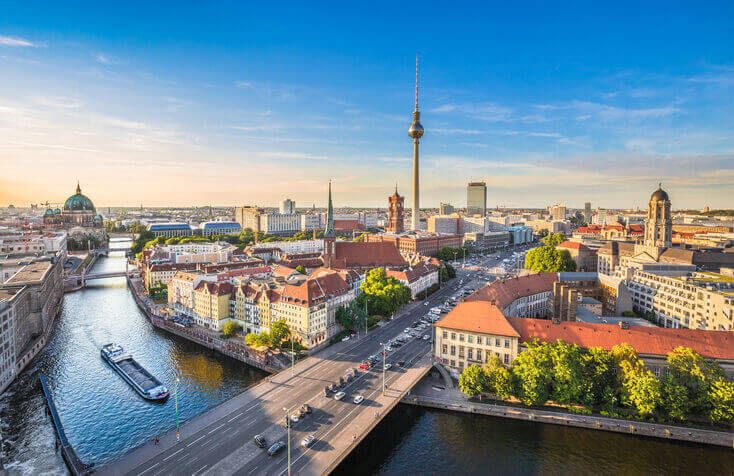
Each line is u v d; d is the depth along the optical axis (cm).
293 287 16825
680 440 10019
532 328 12488
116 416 11662
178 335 18238
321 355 14675
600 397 10994
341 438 9650
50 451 10194
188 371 14500
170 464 8731
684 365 10512
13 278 18375
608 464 9438
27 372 14488
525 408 11200
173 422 11362
